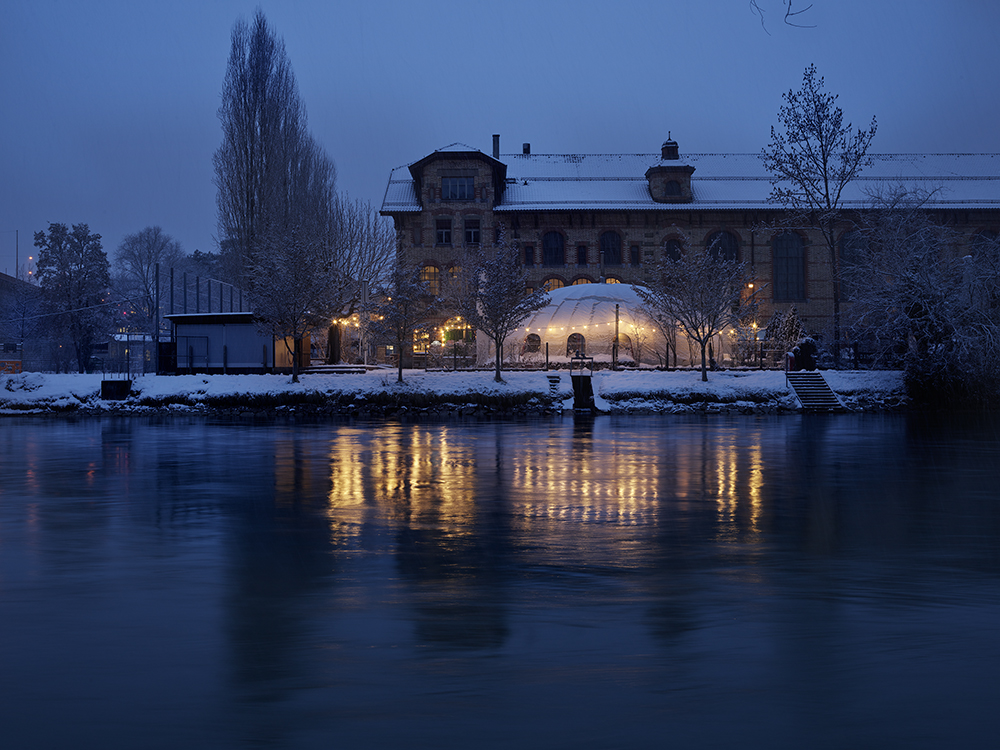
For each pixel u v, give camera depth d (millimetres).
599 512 14812
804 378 49969
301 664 6719
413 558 11039
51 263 71688
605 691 6086
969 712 5707
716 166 85188
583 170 85812
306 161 61438
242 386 46719
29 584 9570
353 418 42938
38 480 19016
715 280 50062
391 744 5211
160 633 7602
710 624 7844
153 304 95812
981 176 84625
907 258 50062
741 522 13797
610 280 78125
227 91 60219
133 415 44531
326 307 49000
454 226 77812
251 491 17359
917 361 48312
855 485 18203
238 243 59438
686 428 36031
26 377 47219
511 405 46906
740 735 5332
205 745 5207
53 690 6148
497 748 5141
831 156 63188
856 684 6234
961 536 12547
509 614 8227
